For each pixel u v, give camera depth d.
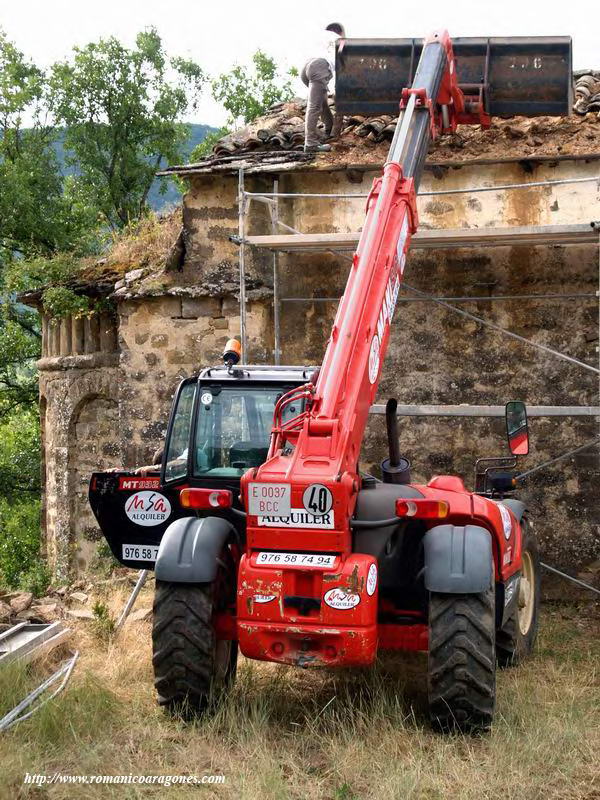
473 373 10.27
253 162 10.72
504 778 4.92
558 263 10.09
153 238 13.73
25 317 22.81
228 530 6.06
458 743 5.50
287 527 5.52
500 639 7.09
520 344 10.18
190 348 11.09
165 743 5.42
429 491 6.43
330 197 10.02
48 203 24.30
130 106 27.67
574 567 9.94
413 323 10.39
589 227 8.82
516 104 9.25
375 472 10.45
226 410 7.18
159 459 9.25
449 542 5.70
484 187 10.19
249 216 10.89
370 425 10.48
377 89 9.59
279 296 10.64
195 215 11.07
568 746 5.34
